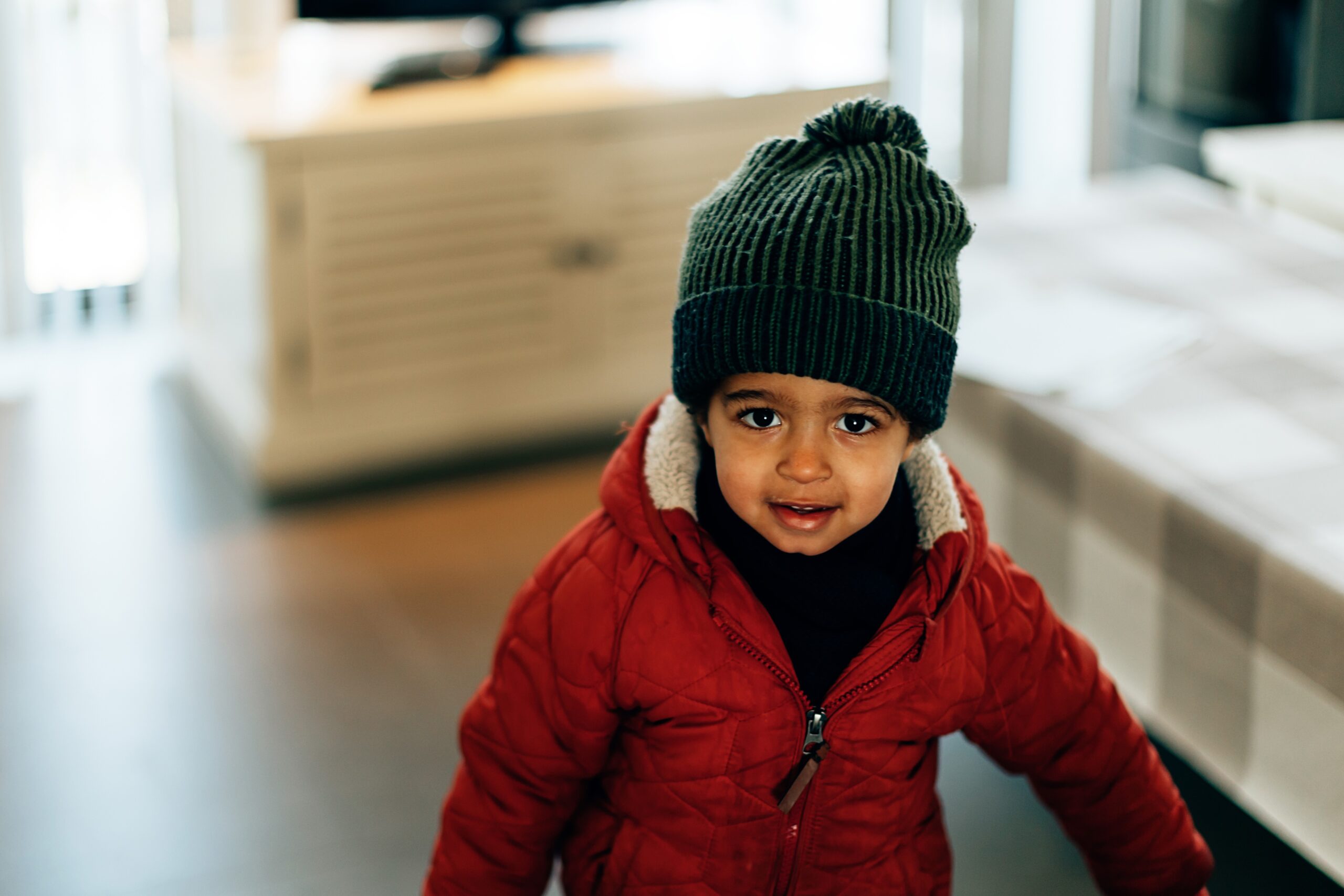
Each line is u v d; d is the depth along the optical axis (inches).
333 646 82.3
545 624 37.3
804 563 35.7
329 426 99.7
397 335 99.3
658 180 102.3
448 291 99.5
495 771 38.7
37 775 70.6
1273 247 72.4
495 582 89.6
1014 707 39.1
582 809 40.4
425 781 70.4
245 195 95.3
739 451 33.8
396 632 83.8
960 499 38.2
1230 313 64.3
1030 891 61.9
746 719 35.7
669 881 37.1
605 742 37.6
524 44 107.3
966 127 137.4
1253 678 46.7
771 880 37.3
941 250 33.3
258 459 98.6
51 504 97.9
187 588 88.2
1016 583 39.2
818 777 36.5
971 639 37.4
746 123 102.7
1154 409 55.8
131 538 94.0
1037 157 136.9
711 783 36.1
